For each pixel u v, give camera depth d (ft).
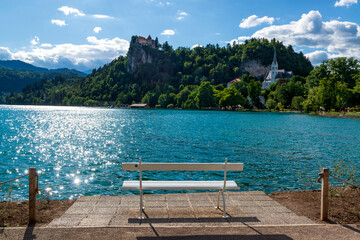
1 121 226.79
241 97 508.53
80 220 20.40
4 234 17.38
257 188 42.63
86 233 17.65
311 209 23.67
